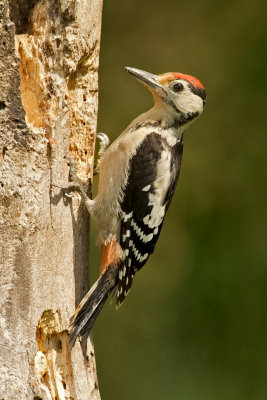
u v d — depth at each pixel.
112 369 12.86
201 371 12.55
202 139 14.30
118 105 14.48
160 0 15.03
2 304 6.50
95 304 7.27
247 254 13.11
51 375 6.82
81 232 7.45
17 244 6.56
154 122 8.24
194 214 13.76
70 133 7.39
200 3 15.01
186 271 13.29
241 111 14.34
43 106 6.89
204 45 14.87
